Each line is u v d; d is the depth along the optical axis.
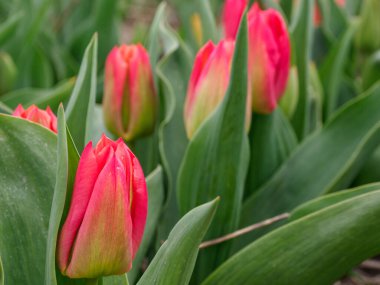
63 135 0.47
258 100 0.70
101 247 0.48
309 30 0.82
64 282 0.53
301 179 0.76
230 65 0.65
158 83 0.77
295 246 0.61
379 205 0.58
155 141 0.76
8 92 0.97
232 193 0.66
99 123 0.78
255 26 0.68
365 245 0.60
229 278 0.63
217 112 0.64
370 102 0.78
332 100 0.94
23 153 0.54
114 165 0.47
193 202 0.67
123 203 0.48
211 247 0.68
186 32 1.09
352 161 0.72
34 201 0.55
